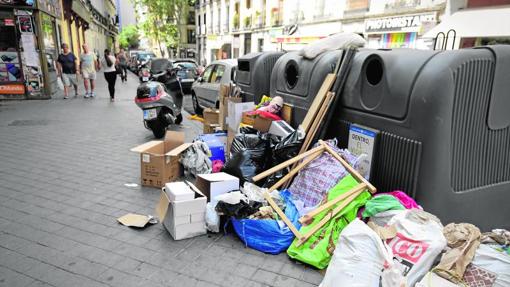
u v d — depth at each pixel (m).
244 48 29.91
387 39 13.28
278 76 5.14
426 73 2.87
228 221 3.33
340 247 2.45
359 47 4.52
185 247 3.09
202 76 10.27
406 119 3.03
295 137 3.89
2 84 11.44
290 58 4.95
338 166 3.40
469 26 9.49
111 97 12.16
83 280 2.63
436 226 2.55
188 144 4.80
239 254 3.01
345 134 3.82
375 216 2.91
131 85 19.45
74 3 19.09
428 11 11.37
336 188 3.24
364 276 2.26
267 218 3.19
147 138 6.94
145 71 15.19
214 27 38.81
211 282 2.65
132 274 2.71
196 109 10.48
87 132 7.36
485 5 9.62
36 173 4.82
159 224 3.49
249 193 3.45
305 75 4.45
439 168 2.88
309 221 3.03
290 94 4.80
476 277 2.34
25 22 11.12
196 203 3.20
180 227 3.18
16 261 2.83
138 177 4.77
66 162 5.34
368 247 2.34
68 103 11.37
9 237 3.18
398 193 2.99
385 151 3.27
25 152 5.80
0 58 11.22
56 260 2.86
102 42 46.03
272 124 4.53
